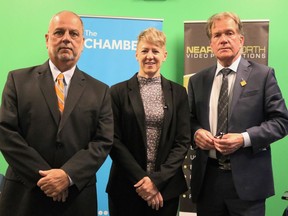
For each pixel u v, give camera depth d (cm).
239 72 218
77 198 187
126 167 209
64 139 184
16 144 179
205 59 324
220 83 224
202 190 225
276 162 341
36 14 346
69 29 193
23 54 346
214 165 220
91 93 199
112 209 220
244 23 320
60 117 187
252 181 211
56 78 196
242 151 212
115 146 214
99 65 331
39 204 182
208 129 222
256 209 213
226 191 214
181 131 221
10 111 185
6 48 345
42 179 173
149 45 220
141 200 216
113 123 206
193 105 240
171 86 228
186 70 327
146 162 214
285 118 211
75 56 197
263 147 209
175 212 219
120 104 221
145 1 349
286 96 342
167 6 349
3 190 188
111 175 225
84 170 182
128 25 332
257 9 345
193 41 325
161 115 217
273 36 344
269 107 211
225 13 219
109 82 333
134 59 334
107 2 349
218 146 206
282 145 340
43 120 185
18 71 198
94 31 330
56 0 346
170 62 350
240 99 213
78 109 191
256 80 215
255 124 213
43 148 184
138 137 215
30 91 189
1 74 345
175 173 210
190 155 318
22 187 184
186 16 349
